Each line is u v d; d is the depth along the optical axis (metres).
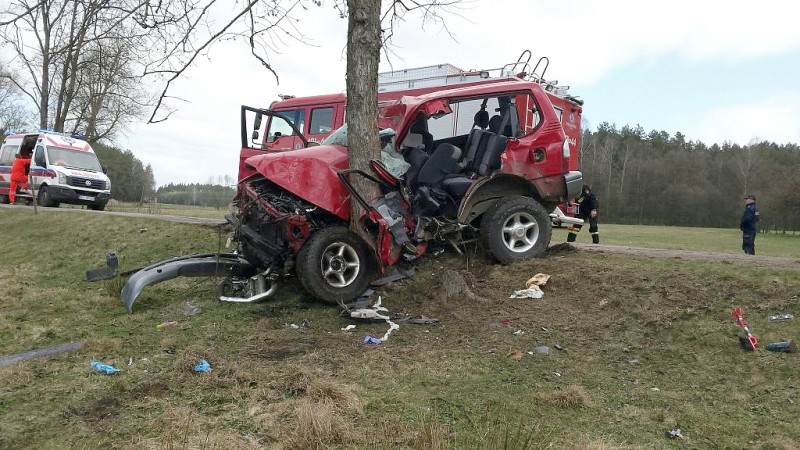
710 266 6.27
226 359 5.25
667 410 4.09
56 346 5.80
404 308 6.60
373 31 7.24
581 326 5.53
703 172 67.06
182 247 10.53
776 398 4.10
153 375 4.89
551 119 7.75
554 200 7.80
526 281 6.67
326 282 6.72
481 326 5.84
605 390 4.43
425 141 8.27
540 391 4.42
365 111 7.16
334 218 7.20
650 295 5.77
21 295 8.27
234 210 7.59
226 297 7.17
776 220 50.06
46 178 19.69
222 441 3.67
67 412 4.16
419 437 3.63
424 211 7.46
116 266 9.08
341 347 5.53
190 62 6.59
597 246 8.91
